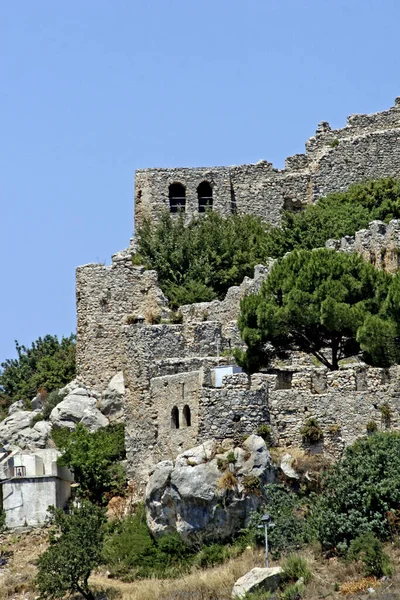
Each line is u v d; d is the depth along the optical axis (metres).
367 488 190.38
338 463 197.00
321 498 193.75
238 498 198.38
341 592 178.75
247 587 183.88
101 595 194.25
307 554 189.12
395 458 193.00
